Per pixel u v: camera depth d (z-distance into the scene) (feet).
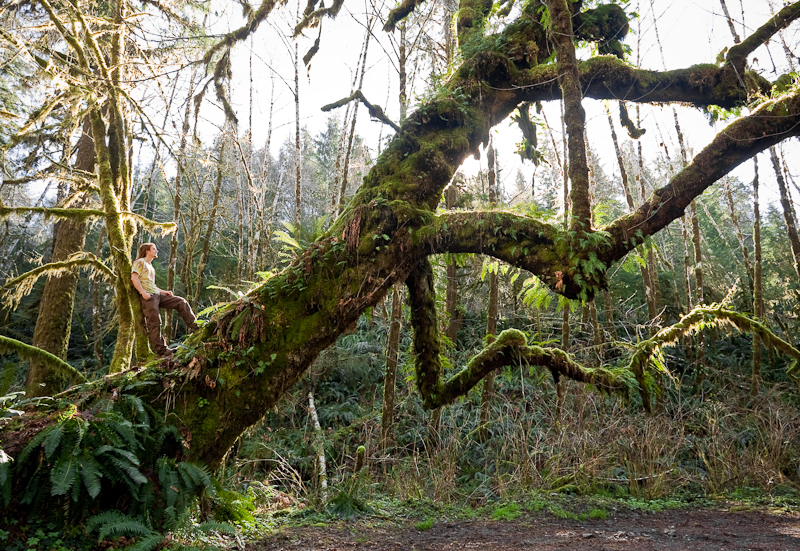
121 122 25.58
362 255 20.51
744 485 27.89
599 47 28.22
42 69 24.58
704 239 63.10
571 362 23.72
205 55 32.89
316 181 98.17
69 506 13.75
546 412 34.91
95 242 62.34
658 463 28.50
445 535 18.99
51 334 37.73
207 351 18.40
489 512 23.63
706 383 42.29
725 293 56.59
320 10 32.55
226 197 65.36
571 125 20.61
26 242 54.19
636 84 25.34
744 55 24.58
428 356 24.48
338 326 20.03
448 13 36.68
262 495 23.21
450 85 24.45
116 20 26.81
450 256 23.70
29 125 29.19
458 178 41.47
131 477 14.19
